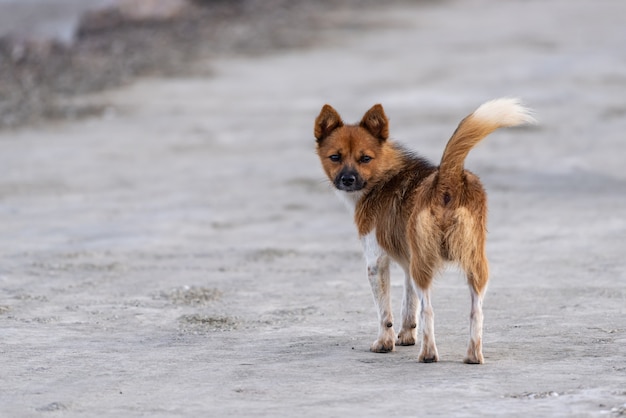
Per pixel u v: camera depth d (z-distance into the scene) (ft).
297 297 42.47
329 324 37.76
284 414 26.43
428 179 32.07
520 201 64.18
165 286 44.83
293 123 94.02
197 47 139.03
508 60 124.88
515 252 50.62
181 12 164.96
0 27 151.43
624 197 64.39
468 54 130.62
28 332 36.60
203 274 47.37
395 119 93.25
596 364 30.71
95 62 127.24
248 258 50.93
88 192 69.56
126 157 81.76
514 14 168.66
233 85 114.52
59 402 27.86
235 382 29.76
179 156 82.07
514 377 29.50
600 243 51.98
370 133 35.17
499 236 54.65
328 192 68.85
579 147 81.41
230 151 83.61
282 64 127.34
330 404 27.25
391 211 33.40
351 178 34.12
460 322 37.47
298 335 36.06
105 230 58.23
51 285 44.93
